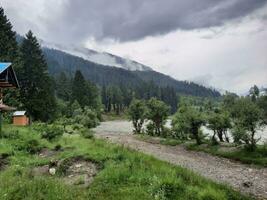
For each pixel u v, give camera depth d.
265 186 19.92
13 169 17.55
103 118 144.88
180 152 34.94
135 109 62.75
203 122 38.47
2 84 40.97
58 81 138.00
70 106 106.25
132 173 16.02
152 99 58.59
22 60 71.06
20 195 13.22
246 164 27.69
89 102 127.50
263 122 32.16
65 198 13.06
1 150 22.67
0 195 13.17
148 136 52.09
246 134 31.69
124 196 13.50
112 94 175.75
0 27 65.94
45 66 78.00
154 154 32.19
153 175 15.66
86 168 17.75
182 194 13.70
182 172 17.06
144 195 13.57
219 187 15.88
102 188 14.49
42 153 24.09
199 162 28.16
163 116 57.66
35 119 69.69
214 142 36.56
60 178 16.56
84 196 13.47
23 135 29.70
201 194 13.54
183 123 40.41
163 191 13.68
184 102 51.44
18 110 62.41
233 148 33.06
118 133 60.66
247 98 35.53
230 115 37.97
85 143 26.00
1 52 63.88
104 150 21.16
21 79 69.88
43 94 71.00
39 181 14.40
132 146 38.41
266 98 36.41
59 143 27.00
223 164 27.53
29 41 73.12
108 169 16.44
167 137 50.31
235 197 15.11
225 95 42.88
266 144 32.41
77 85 119.44
